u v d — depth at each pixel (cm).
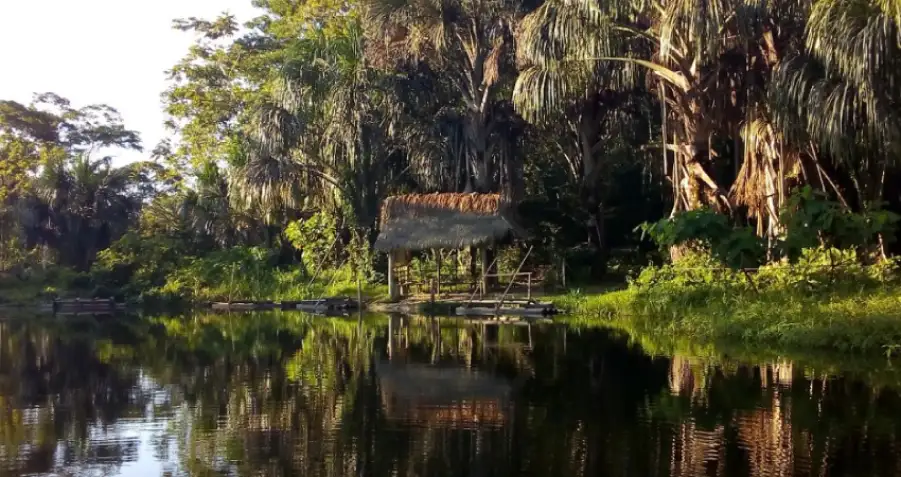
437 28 2791
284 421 888
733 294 1733
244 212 3653
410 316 2323
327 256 3164
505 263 2745
